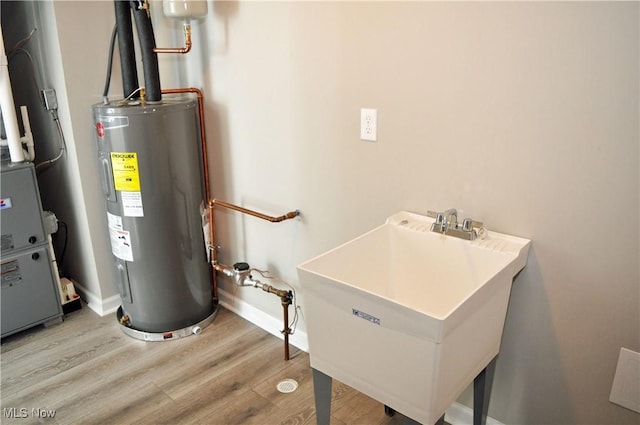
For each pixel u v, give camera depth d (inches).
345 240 76.7
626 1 44.4
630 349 52.4
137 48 93.6
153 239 86.8
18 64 98.0
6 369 84.9
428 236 60.6
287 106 77.6
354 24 65.1
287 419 72.4
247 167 88.7
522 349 61.2
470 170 59.4
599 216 50.9
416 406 46.4
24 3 89.6
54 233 105.3
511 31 51.9
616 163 48.5
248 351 89.6
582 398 57.8
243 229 94.5
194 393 78.3
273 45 76.1
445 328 41.9
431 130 61.5
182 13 78.0
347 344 50.2
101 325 98.7
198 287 95.7
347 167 72.6
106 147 82.0
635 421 54.4
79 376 82.9
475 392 60.7
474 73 55.8
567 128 50.8
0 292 90.0
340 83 69.3
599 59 47.1
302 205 81.4
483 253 55.4
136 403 76.2
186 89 89.8
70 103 88.7
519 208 56.6
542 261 56.4
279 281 90.7
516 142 54.7
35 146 103.3
